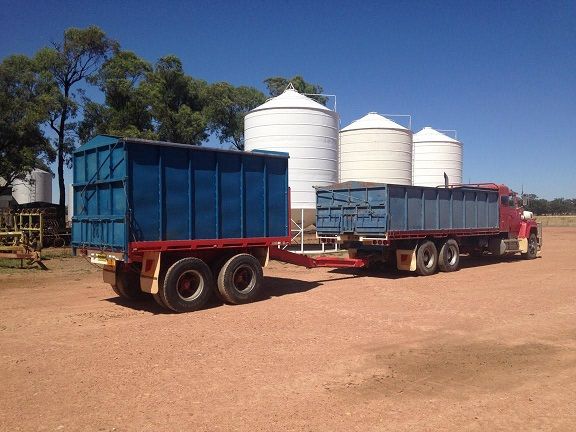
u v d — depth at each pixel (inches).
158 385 243.8
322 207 682.8
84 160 452.1
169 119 1347.2
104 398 227.1
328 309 432.5
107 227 418.0
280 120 858.8
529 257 888.3
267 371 264.7
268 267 759.1
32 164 1166.3
